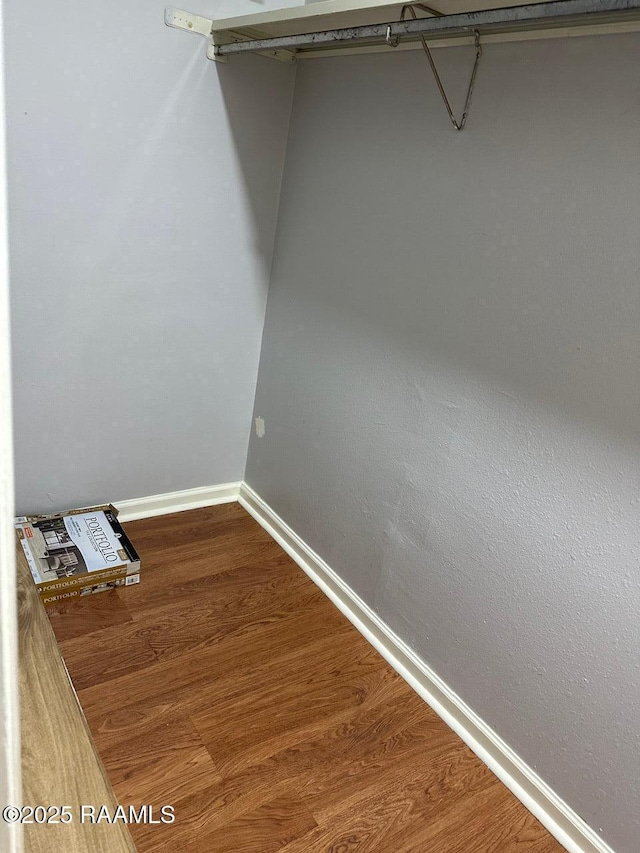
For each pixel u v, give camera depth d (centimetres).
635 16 109
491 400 147
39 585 174
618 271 119
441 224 154
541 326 134
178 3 167
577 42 121
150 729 151
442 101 149
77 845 76
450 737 165
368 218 176
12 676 35
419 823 141
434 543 167
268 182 206
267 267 220
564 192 127
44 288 177
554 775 144
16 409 186
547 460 136
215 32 172
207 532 229
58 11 152
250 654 179
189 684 165
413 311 165
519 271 137
